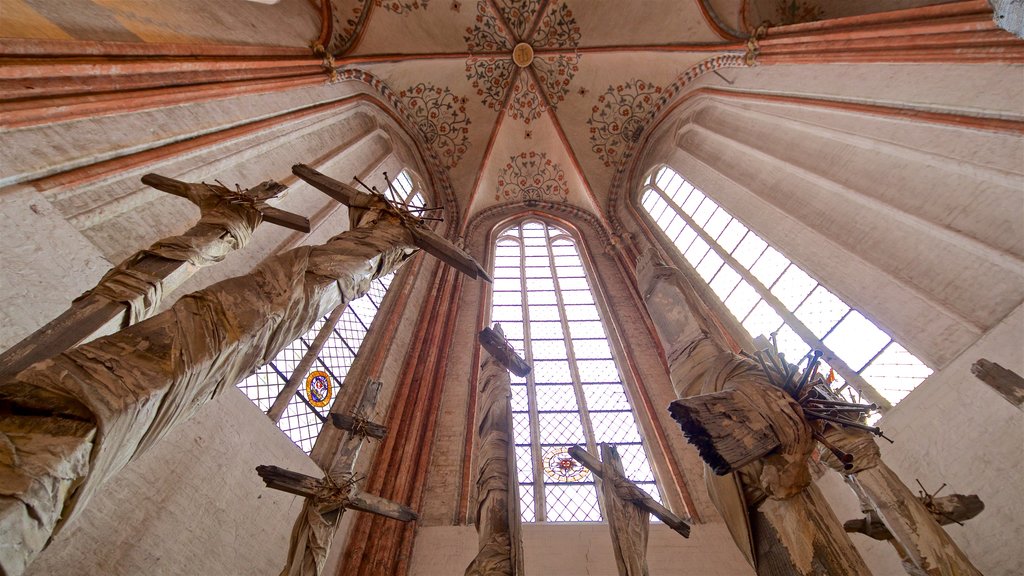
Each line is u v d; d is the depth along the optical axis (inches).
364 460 335.0
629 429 408.5
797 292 390.9
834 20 421.4
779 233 414.3
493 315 546.6
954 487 254.8
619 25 637.9
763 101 472.7
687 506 331.6
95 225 239.6
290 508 271.9
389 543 298.8
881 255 336.5
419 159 673.6
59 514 82.4
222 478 240.5
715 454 142.7
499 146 748.6
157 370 102.8
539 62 693.9
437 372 444.1
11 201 205.9
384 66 613.0
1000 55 294.2
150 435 102.9
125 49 277.6
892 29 357.1
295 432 310.7
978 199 293.7
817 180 392.8
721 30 547.2
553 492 362.3
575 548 310.5
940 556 148.5
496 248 688.4
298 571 186.5
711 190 522.9
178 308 118.6
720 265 483.5
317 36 547.8
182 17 346.3
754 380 163.8
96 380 93.8
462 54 665.0
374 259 167.9
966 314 285.6
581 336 514.6
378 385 259.4
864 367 331.0
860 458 165.3
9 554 73.0
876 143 352.5
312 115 443.8
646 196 668.1
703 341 191.6
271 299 133.5
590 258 643.5
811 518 144.6
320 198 404.8
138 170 264.5
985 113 291.4
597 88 698.2
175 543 208.7
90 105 251.6
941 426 270.2
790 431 148.8
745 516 155.2
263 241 330.6
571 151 730.2
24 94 227.0
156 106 289.6
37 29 238.5
